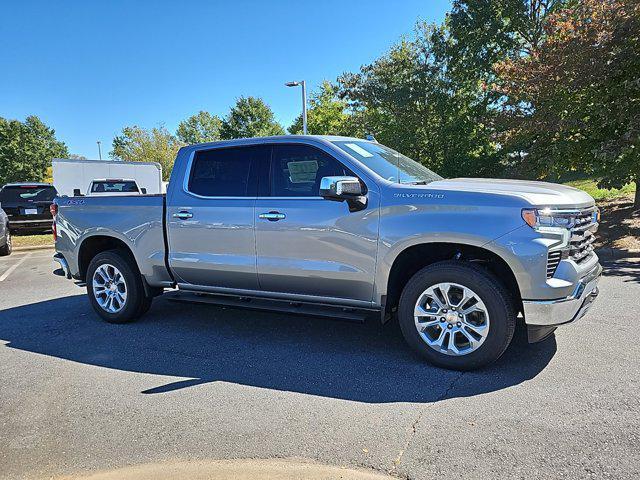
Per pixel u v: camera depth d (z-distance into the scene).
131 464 2.64
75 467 2.63
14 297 7.08
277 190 4.46
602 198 13.64
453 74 17.44
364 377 3.74
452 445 2.72
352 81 19.14
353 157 4.24
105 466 2.63
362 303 4.18
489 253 3.70
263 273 4.51
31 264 10.39
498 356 3.67
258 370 3.95
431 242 3.75
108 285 5.48
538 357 3.97
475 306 3.69
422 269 3.89
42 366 4.17
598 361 3.85
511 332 3.63
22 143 71.56
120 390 3.62
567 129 10.13
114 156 66.06
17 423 3.15
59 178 21.97
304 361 4.12
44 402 3.45
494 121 11.79
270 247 4.43
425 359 3.93
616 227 10.19
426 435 2.84
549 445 2.68
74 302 6.62
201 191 4.86
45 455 2.76
